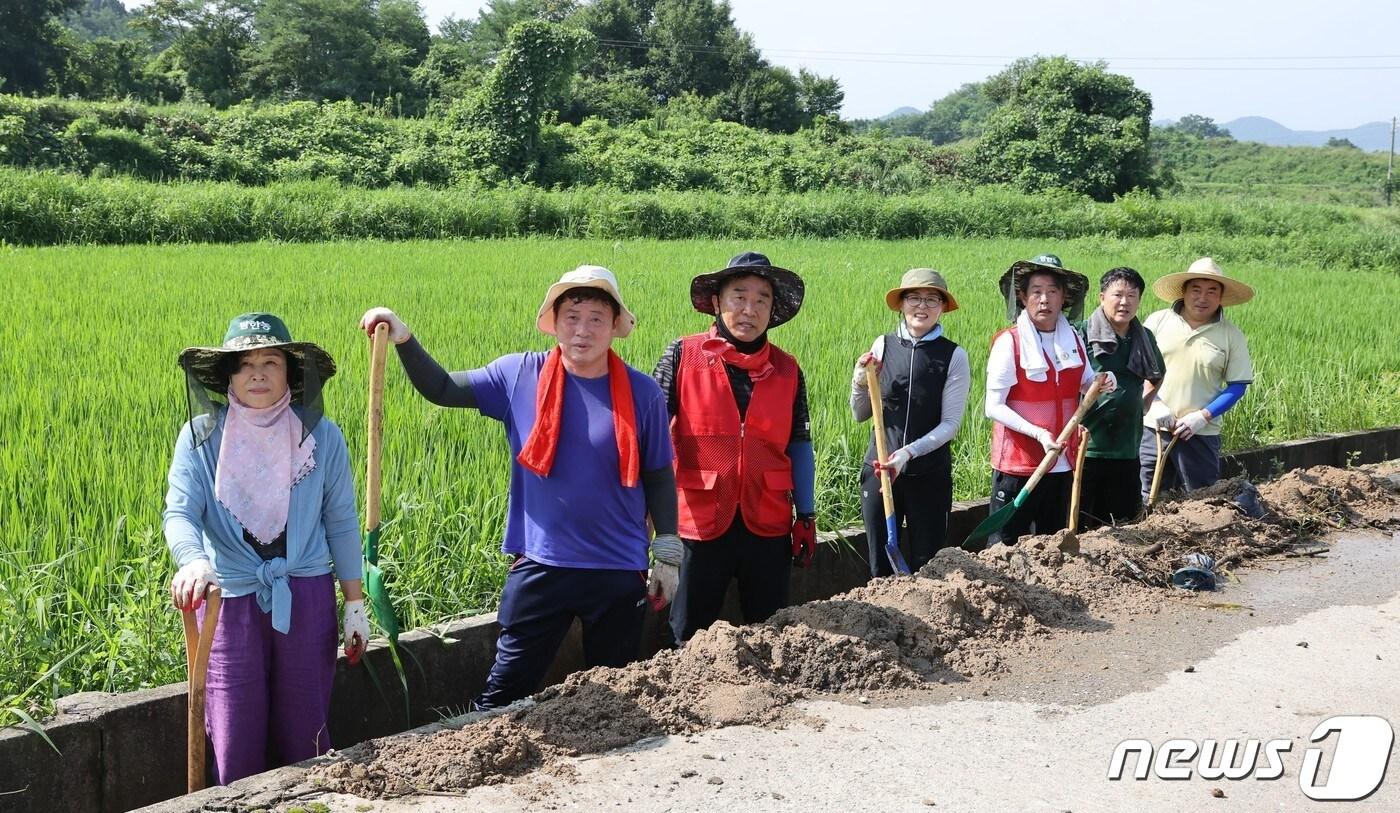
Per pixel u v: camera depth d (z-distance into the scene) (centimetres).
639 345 1037
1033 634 521
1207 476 749
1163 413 727
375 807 349
